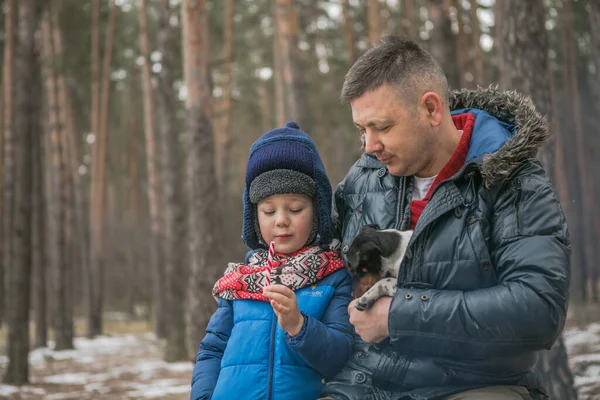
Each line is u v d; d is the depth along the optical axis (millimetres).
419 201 2316
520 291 1970
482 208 2129
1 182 16328
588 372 7352
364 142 2551
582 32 22062
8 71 13297
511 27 5641
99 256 20531
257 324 2338
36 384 10031
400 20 20594
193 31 11148
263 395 2260
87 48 21234
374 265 2209
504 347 1987
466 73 14438
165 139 14586
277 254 2473
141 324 25203
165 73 14641
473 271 2092
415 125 2182
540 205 2088
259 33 26438
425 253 2150
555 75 23328
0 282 17641
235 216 28406
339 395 2252
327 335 2232
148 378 10453
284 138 2490
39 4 11422
